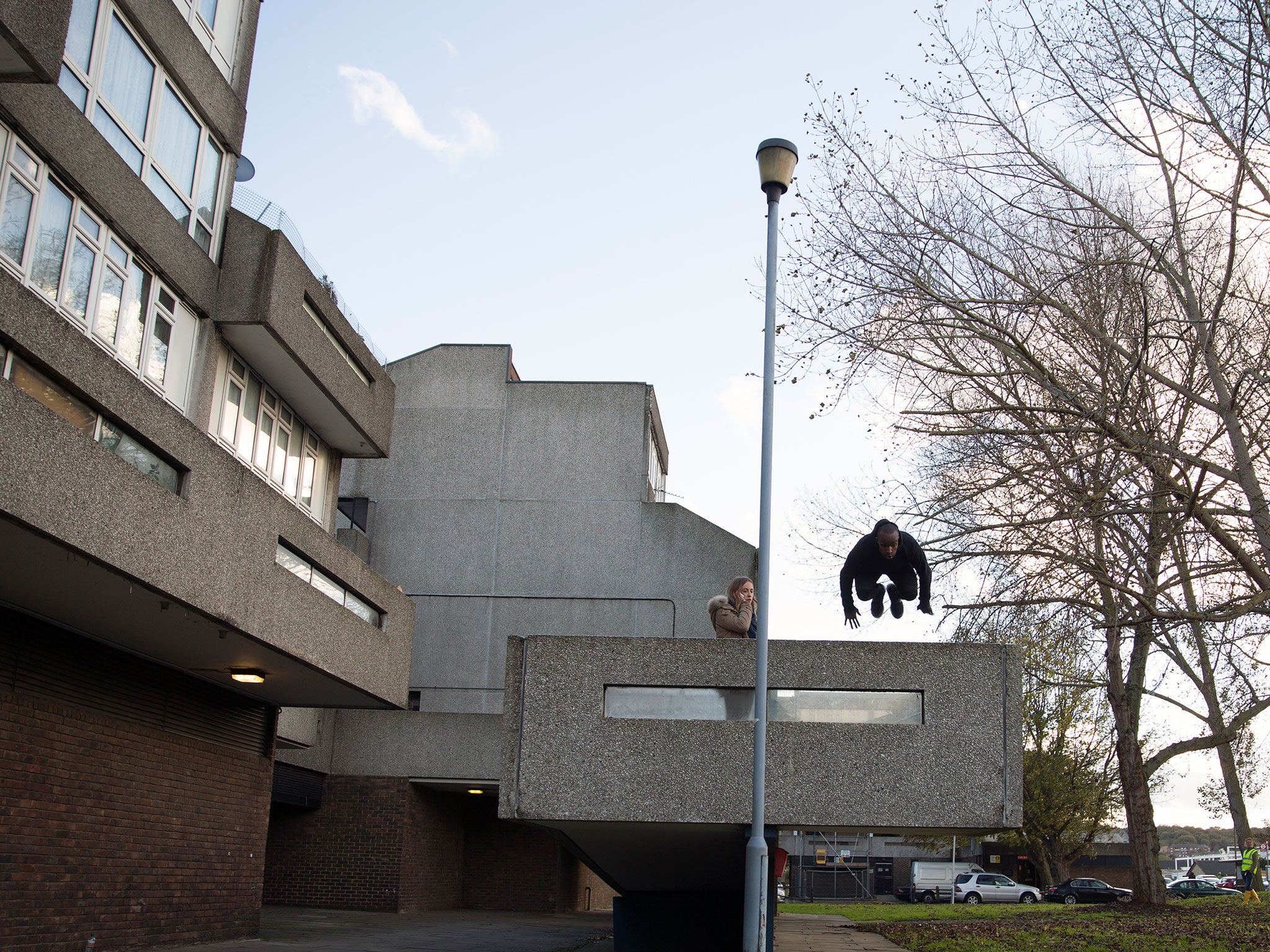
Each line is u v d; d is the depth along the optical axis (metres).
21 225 10.17
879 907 38.78
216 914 15.61
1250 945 14.56
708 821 9.73
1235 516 13.84
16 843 11.17
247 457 15.50
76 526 9.52
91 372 10.05
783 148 10.79
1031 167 14.83
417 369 30.64
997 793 9.77
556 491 29.41
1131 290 14.34
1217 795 34.44
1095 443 14.13
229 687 16.38
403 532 29.42
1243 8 12.59
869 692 10.08
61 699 12.20
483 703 28.00
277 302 14.42
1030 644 15.77
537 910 28.62
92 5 11.29
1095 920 20.23
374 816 24.61
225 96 14.50
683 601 28.30
